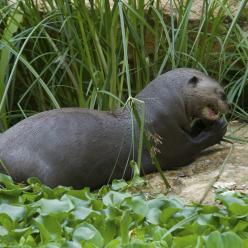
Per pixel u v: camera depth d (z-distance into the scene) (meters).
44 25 16.31
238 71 17.52
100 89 16.11
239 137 16.53
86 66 16.27
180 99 15.06
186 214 11.41
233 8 18.14
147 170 14.95
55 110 14.58
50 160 14.09
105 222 11.06
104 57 16.47
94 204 11.90
